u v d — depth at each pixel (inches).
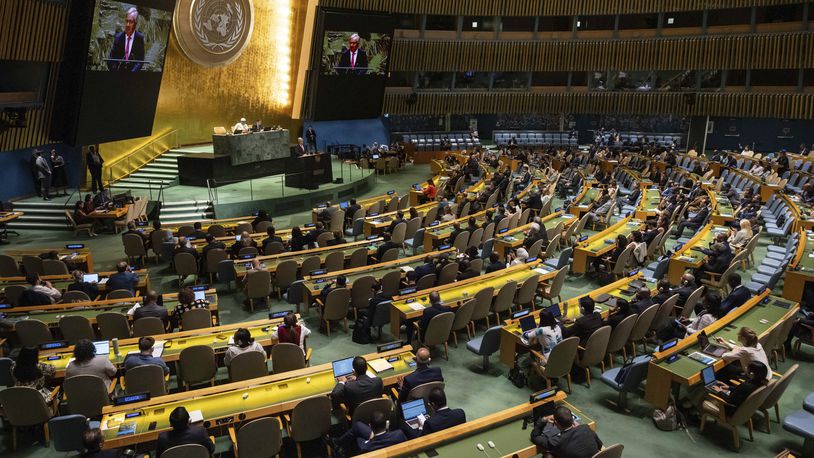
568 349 327.0
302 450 282.7
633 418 318.3
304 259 499.8
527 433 241.8
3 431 302.8
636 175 991.6
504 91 1418.6
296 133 1188.5
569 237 649.0
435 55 1344.7
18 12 646.5
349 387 268.1
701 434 303.6
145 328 354.6
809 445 281.6
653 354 320.2
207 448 232.4
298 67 1128.8
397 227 588.1
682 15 1294.3
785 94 1238.3
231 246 568.4
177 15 916.6
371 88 1200.2
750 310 388.5
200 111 1013.2
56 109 756.0
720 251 490.3
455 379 362.0
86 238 679.7
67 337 358.9
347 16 1084.5
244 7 1003.9
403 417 258.8
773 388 281.0
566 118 1579.7
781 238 679.7
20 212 669.9
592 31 1336.1
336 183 932.6
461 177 984.9
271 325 356.5
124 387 304.7
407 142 1421.0
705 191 796.6
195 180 863.1
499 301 417.7
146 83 837.8
